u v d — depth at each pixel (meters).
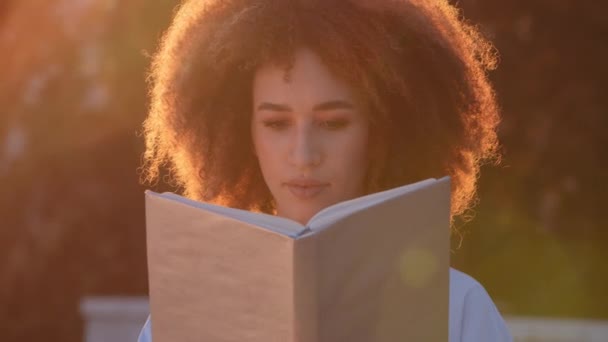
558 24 13.30
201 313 2.48
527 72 13.39
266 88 3.09
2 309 15.15
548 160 13.70
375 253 2.37
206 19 3.52
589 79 13.43
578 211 13.94
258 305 2.37
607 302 14.10
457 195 3.57
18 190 15.14
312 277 2.27
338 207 2.43
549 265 14.20
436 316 2.48
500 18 13.17
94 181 15.21
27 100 15.05
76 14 14.65
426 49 3.33
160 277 2.54
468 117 3.50
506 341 3.03
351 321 2.36
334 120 3.08
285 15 3.10
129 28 14.37
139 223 15.24
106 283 15.29
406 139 3.33
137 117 14.82
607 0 13.10
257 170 3.60
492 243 14.24
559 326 8.04
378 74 3.14
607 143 13.57
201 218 2.45
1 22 14.71
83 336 15.09
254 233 2.35
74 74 14.89
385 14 3.24
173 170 3.94
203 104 3.52
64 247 15.24
